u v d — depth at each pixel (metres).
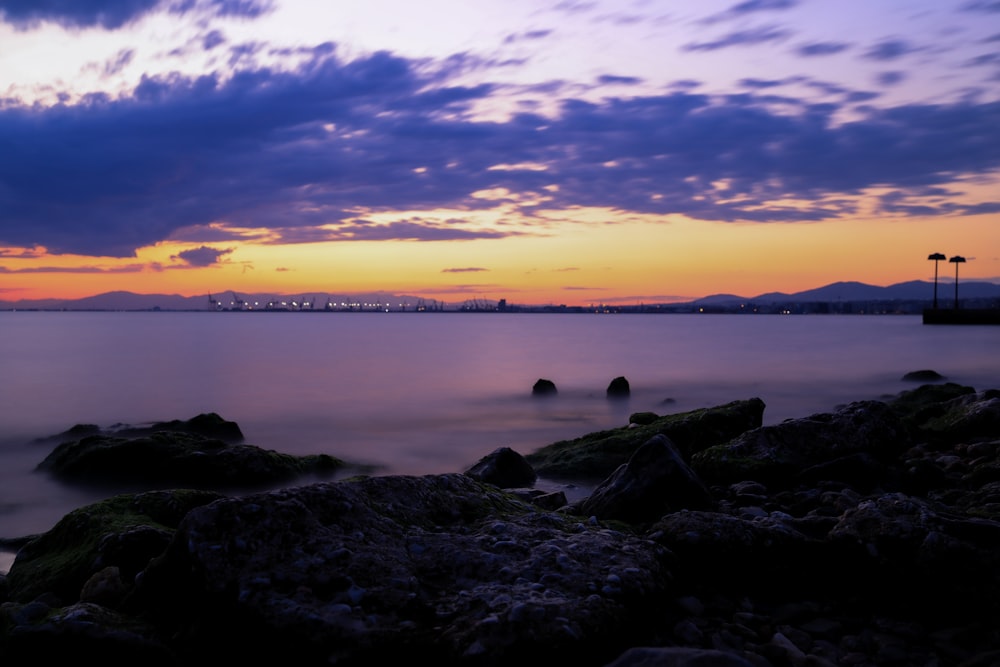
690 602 5.37
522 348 82.19
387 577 4.85
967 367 49.72
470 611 4.57
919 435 12.51
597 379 44.44
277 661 4.37
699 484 7.85
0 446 21.92
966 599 5.29
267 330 148.25
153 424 22.00
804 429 10.70
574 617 4.42
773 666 4.64
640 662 4.25
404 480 6.30
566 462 14.74
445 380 44.16
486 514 6.32
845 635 5.15
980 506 8.14
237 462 14.45
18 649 4.58
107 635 4.54
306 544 5.03
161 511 7.78
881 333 120.88
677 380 43.31
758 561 5.83
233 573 4.73
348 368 53.25
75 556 6.66
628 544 5.65
